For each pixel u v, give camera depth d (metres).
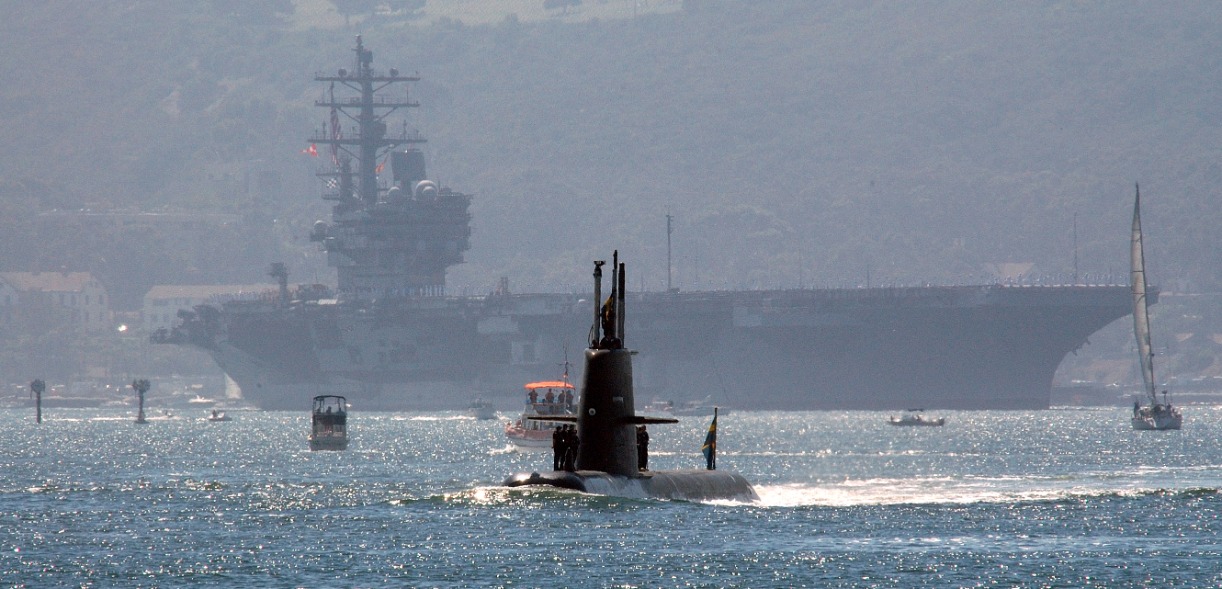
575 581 197.50
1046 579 199.25
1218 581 197.62
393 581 198.75
